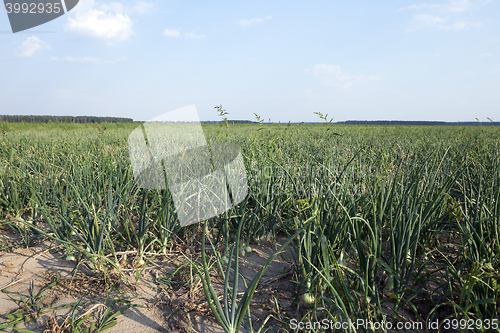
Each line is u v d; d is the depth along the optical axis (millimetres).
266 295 1977
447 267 1730
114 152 5020
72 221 2619
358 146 6488
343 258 2158
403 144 7031
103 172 3307
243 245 2562
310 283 1821
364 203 2201
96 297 1967
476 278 1366
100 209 2643
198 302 1892
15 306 1855
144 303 1912
